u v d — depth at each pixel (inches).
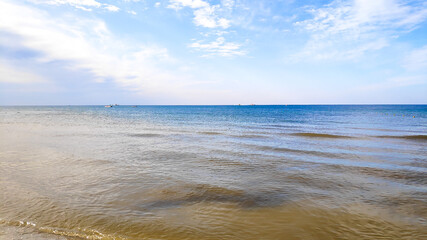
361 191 359.6
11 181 376.5
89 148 680.4
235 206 301.4
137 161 530.6
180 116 2738.7
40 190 340.8
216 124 1605.6
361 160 557.6
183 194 338.0
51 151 625.3
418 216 280.8
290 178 418.9
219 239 227.0
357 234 241.3
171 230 241.1
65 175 415.2
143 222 255.9
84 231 235.6
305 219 269.7
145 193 339.0
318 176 431.5
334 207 302.4
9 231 230.2
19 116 2694.4
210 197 328.8
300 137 947.3
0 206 284.8
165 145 748.0
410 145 767.7
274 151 660.1
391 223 264.2
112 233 233.6
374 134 1039.6
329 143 801.6
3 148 660.1
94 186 362.9
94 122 1784.0
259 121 1900.8
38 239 217.9
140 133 1063.6
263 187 371.9
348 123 1689.2
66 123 1658.5
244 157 582.2
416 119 2143.2
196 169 470.9
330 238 233.0
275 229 247.3
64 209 281.4
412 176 436.1
